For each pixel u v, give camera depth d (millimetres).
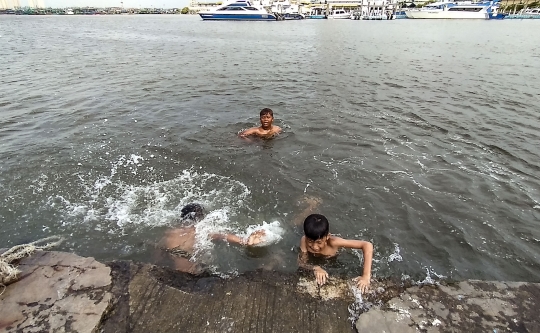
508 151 6812
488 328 2867
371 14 100000
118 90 11680
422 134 7707
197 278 3549
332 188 5469
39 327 2770
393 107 9773
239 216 4797
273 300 3191
